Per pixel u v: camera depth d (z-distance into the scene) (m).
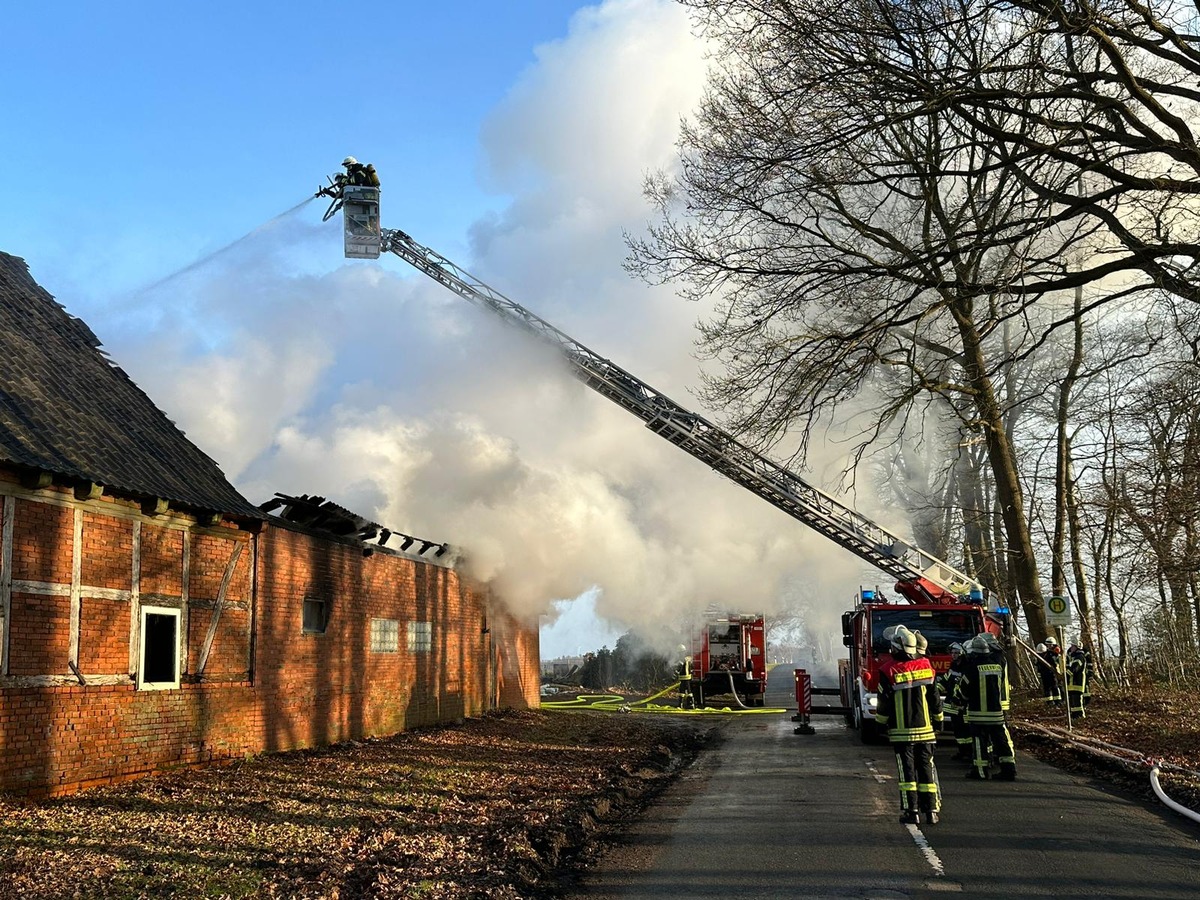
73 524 10.48
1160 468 19.19
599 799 11.09
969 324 18.94
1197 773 11.87
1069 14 12.77
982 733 12.65
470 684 22.69
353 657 16.81
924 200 18.03
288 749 14.54
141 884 6.97
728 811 10.59
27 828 8.40
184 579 12.34
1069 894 6.84
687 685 32.03
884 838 8.83
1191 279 14.22
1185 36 14.16
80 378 13.28
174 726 11.99
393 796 11.17
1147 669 31.58
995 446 24.25
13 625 9.62
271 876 7.34
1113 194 13.63
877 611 18.48
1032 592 24.00
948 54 13.99
